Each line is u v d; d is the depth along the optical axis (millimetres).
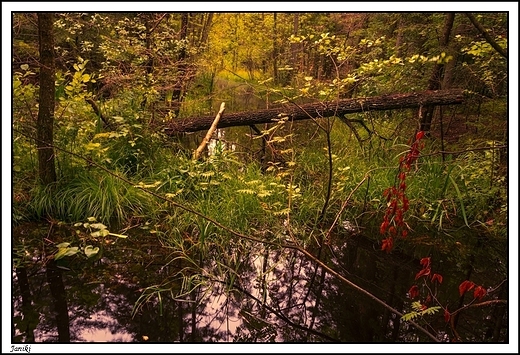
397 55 7828
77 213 4434
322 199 5270
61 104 4699
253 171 5465
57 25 6219
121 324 3115
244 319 3309
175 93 7578
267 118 6262
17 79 4043
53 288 3447
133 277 3664
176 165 5371
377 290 3748
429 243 4613
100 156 5027
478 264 4234
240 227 4465
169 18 8031
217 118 6086
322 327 3264
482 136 5785
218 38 11820
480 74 6480
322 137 7320
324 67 11578
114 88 6191
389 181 5387
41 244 4020
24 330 2957
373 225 5008
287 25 12914
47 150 4340
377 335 3184
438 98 5586
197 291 3576
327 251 4395
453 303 3590
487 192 5152
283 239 4414
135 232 4395
